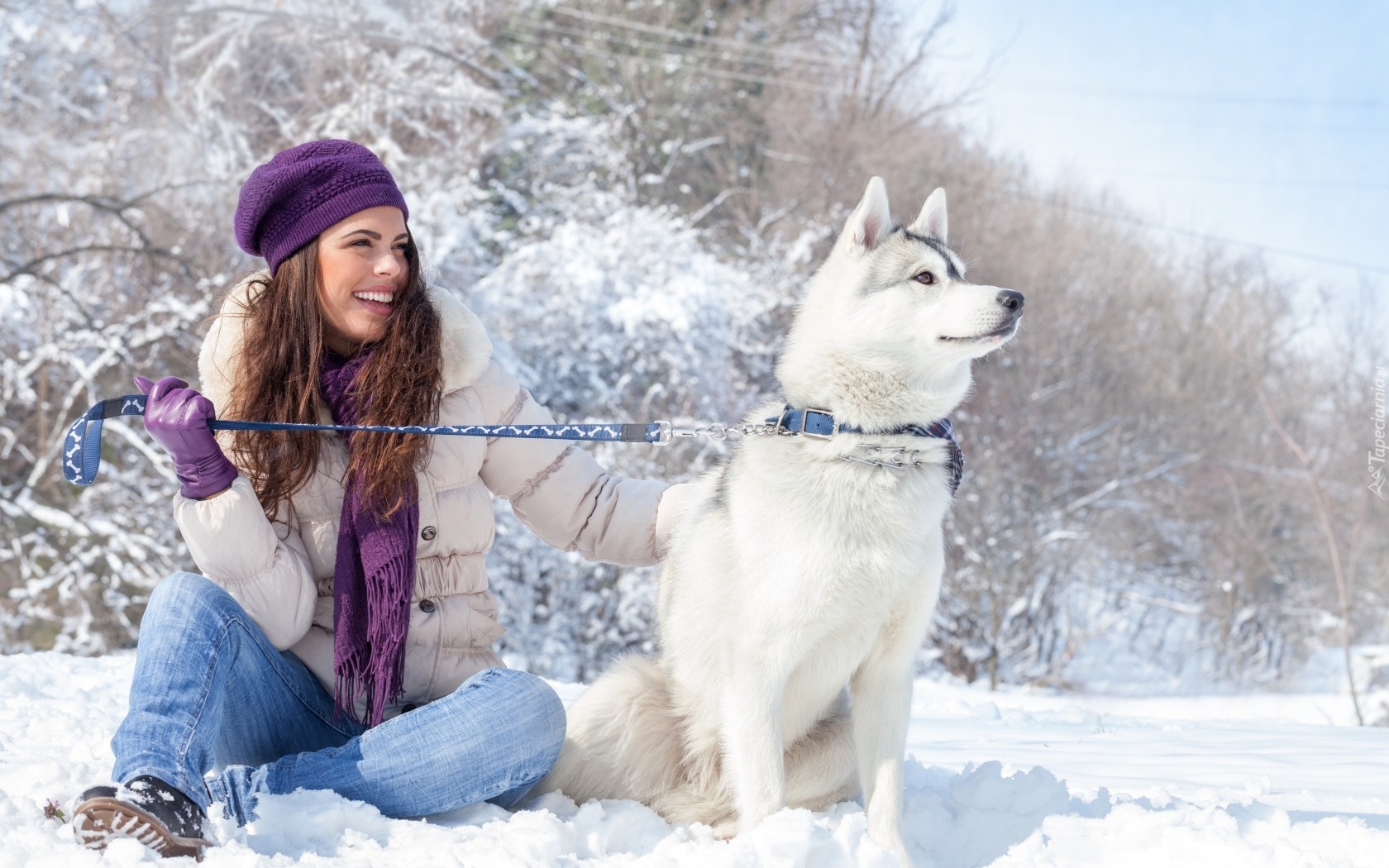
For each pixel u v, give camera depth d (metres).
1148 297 21.88
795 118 19.23
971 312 2.54
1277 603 19.80
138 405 2.32
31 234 11.91
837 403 2.59
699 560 2.59
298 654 2.50
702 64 17.83
